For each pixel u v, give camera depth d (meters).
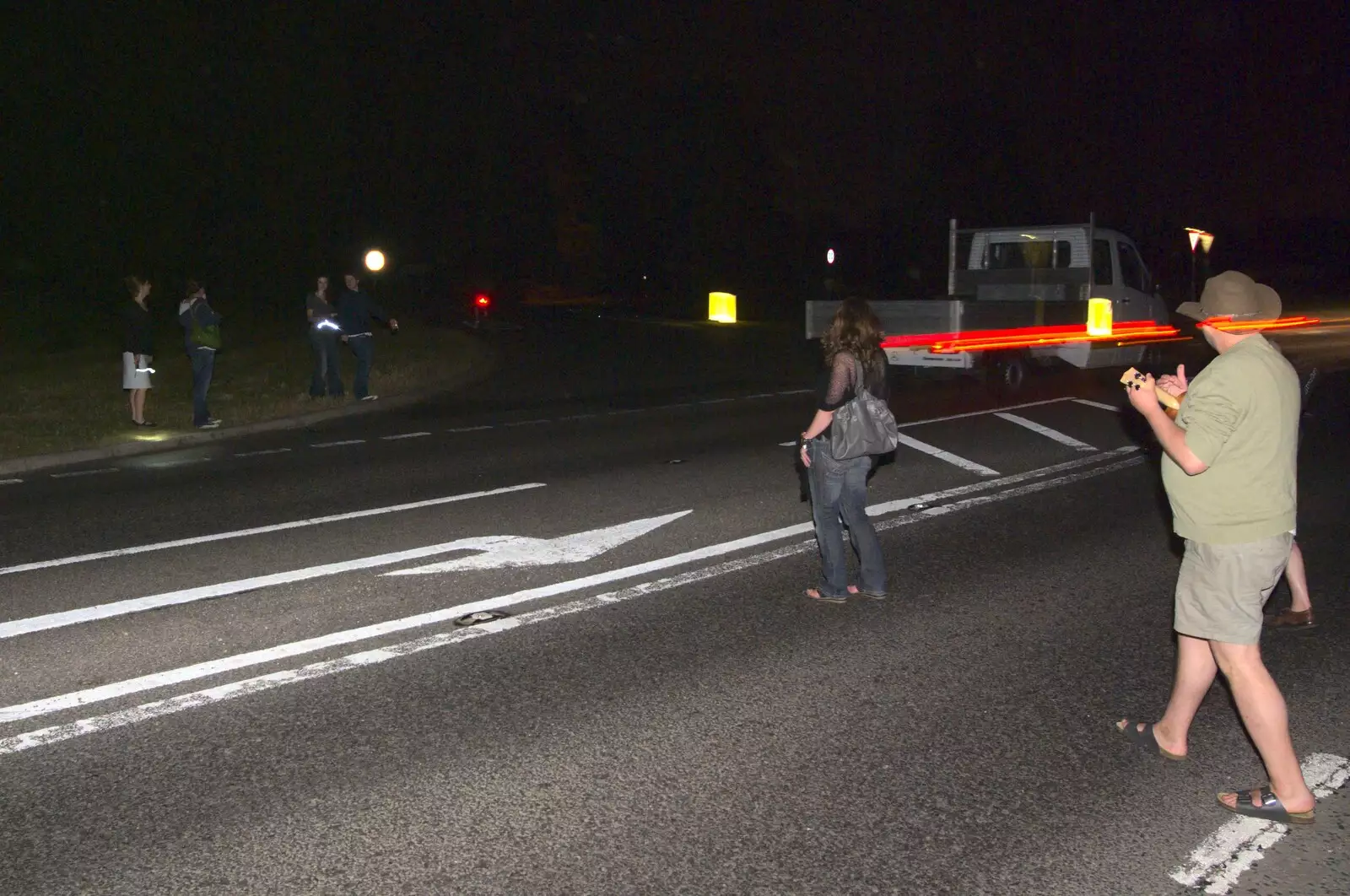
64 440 13.27
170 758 4.95
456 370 20.92
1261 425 4.25
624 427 14.30
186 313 14.12
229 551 8.30
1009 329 17.05
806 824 4.39
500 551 8.26
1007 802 4.57
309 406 16.00
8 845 4.24
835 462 6.98
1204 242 22.55
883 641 6.43
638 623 6.72
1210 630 4.41
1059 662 6.12
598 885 3.98
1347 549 8.44
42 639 6.44
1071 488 10.48
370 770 4.83
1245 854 4.19
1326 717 5.42
